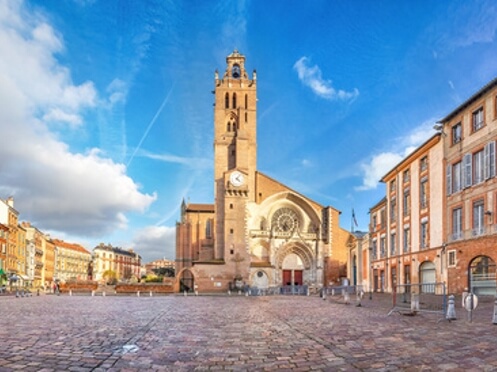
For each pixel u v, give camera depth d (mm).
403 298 22312
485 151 29953
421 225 39812
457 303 24781
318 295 52688
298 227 78500
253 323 16391
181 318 18641
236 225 71938
